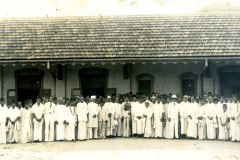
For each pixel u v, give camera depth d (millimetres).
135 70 17172
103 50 16312
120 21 19625
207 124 13062
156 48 16422
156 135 13445
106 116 13797
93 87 17312
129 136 14141
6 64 15625
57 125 12820
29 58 15617
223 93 17062
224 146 11547
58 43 17047
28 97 17172
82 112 13109
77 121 13406
